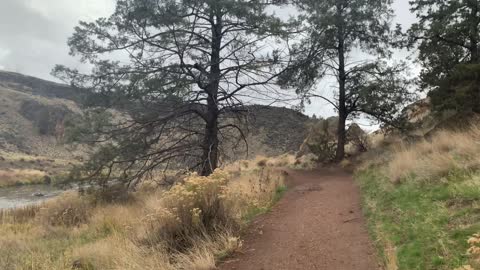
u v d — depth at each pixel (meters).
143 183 18.53
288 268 5.57
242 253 6.32
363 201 9.26
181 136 16.84
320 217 8.33
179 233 6.80
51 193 36.88
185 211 7.01
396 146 16.89
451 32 16.23
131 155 15.66
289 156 28.89
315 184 14.01
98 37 14.88
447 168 7.73
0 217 14.75
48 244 9.70
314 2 17.16
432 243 4.99
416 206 6.74
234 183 12.30
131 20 14.10
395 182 9.20
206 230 6.87
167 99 14.88
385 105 20.61
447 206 6.04
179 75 15.03
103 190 16.08
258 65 15.18
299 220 8.22
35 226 12.64
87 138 14.87
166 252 6.36
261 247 6.55
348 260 5.57
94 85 14.98
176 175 16.78
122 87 14.26
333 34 20.75
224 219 7.29
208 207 7.21
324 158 22.55
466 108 13.07
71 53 14.82
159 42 14.70
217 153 16.94
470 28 15.66
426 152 10.79
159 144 16.53
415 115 24.94
